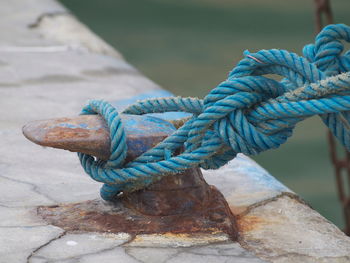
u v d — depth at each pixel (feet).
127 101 7.50
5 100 7.36
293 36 17.11
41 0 11.45
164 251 5.10
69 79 8.00
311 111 4.95
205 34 17.94
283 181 12.46
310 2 20.65
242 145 5.08
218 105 5.07
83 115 5.42
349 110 4.96
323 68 5.15
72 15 10.88
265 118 5.06
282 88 5.15
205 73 15.30
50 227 5.31
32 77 8.00
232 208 5.64
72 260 4.99
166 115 6.91
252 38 17.34
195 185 5.39
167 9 20.62
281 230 5.41
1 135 6.61
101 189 5.51
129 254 5.06
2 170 6.04
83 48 9.09
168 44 17.30
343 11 19.02
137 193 5.40
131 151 5.29
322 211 11.71
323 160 13.35
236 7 20.40
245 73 5.16
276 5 20.49
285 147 13.96
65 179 5.94
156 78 14.98
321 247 5.24
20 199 5.64
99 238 5.21
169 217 5.34
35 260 4.99
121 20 19.52
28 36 9.60
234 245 5.19
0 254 5.03
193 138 5.17
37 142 5.20
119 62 8.65
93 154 5.28
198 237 5.24
